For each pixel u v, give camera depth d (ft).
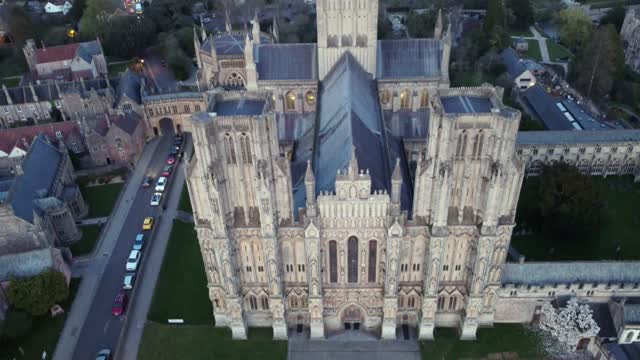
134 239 423.64
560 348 319.47
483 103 270.67
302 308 333.21
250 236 298.97
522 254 393.09
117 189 485.56
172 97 544.21
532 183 432.25
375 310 328.90
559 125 533.96
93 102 544.62
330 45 397.60
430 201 282.97
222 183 278.67
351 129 317.83
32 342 339.57
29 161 424.05
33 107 585.22
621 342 307.37
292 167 364.99
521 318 334.44
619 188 463.83
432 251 293.43
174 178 497.46
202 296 368.48
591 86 605.73
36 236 369.50
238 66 529.86
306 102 424.05
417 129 412.77
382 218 285.23
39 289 336.90
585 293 319.47
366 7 376.68
